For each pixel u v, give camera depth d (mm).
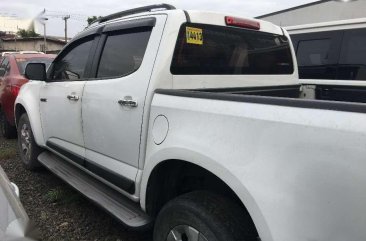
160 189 2875
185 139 2457
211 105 2357
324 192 1766
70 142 4051
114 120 3188
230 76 3363
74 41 4184
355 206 1672
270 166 1974
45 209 4219
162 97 2734
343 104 1750
